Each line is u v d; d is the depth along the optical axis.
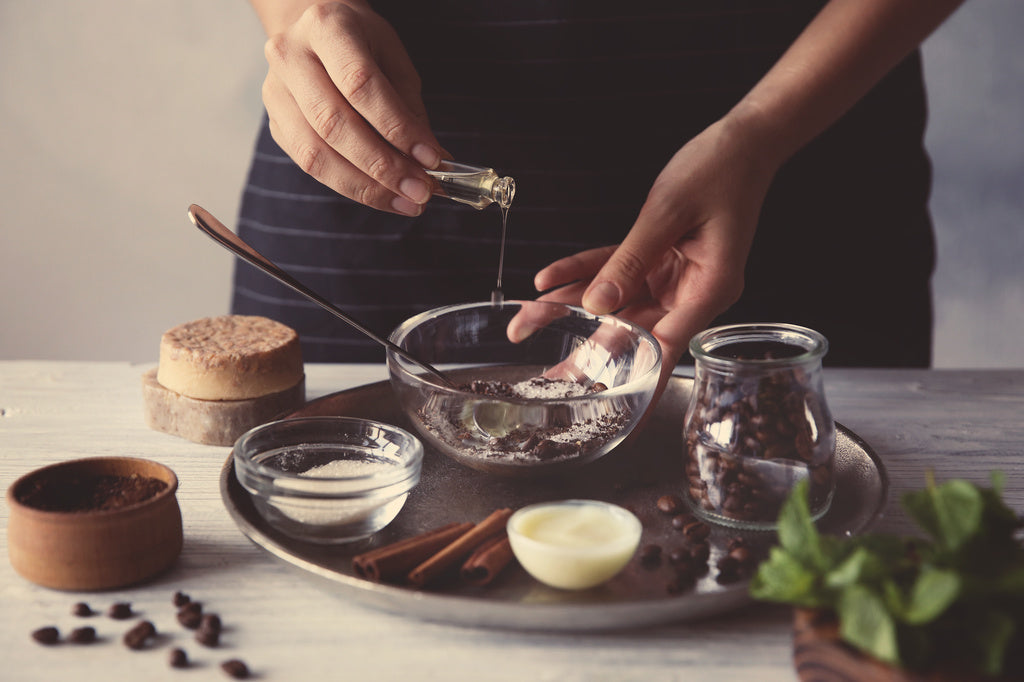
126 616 0.69
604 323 0.87
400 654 0.67
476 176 0.85
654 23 1.07
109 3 1.62
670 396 0.93
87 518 0.69
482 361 0.90
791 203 1.12
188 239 1.76
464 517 0.77
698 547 0.72
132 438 0.89
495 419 0.77
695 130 1.11
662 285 0.96
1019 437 0.90
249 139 1.71
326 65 0.83
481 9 1.08
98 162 1.71
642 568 0.72
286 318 1.21
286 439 0.80
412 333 0.87
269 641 0.67
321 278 1.19
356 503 0.73
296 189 1.16
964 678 0.59
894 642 0.59
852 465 0.82
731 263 0.91
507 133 1.11
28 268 1.76
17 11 1.62
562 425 0.78
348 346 1.21
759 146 0.95
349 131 0.84
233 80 1.67
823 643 0.62
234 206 1.75
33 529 0.70
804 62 0.98
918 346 1.23
